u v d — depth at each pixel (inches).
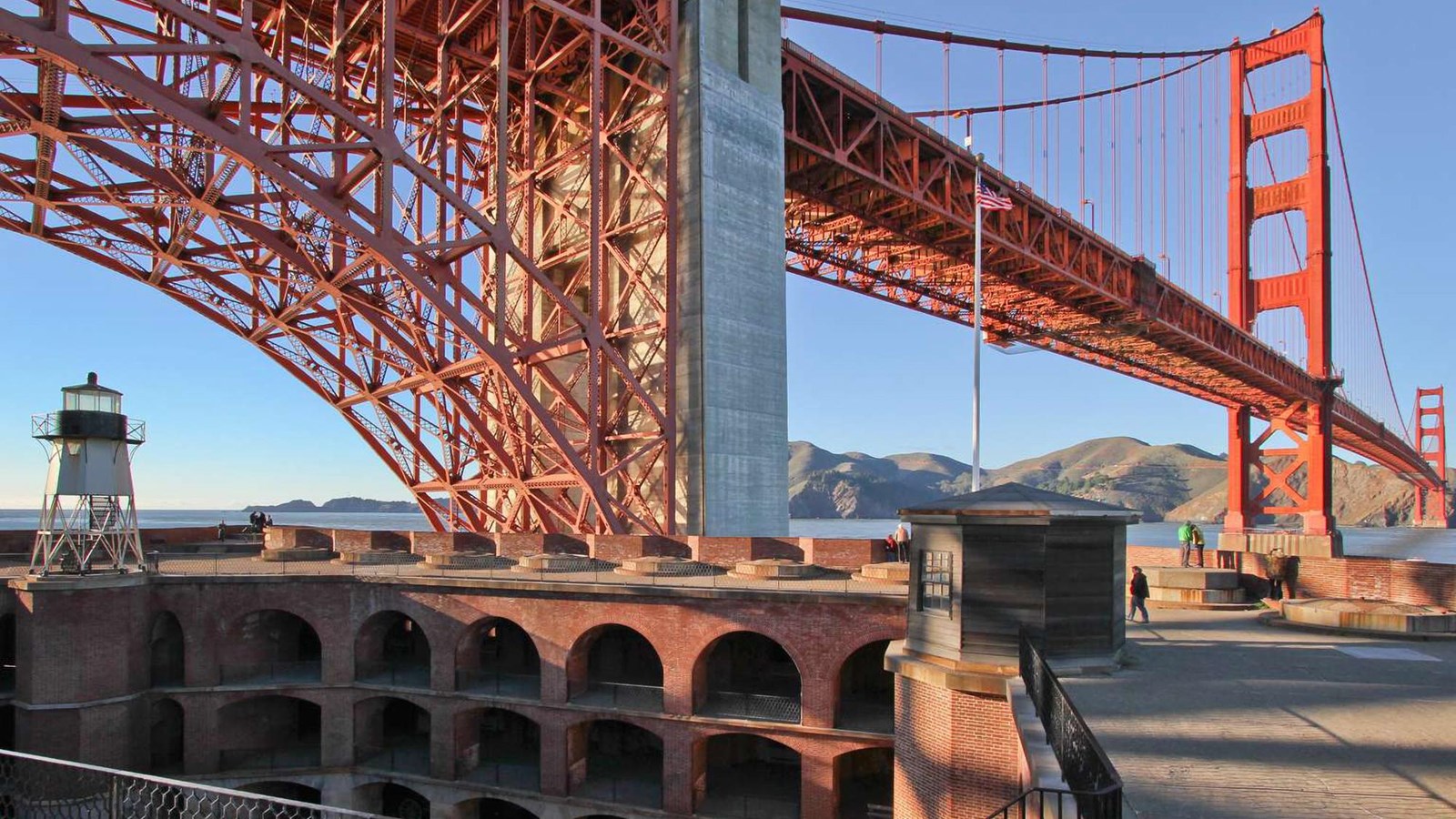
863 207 2271.2
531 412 1385.3
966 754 656.4
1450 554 5748.0
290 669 1316.4
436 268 1338.6
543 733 1198.9
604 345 1461.6
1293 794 375.9
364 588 1290.6
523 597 1219.2
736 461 1521.9
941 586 714.2
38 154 1213.1
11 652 1253.1
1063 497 702.5
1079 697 557.6
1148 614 979.3
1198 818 348.2
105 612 1140.5
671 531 1492.4
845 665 1236.5
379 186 1346.0
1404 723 492.7
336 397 1739.7
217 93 1167.0
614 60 1686.8
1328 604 874.8
